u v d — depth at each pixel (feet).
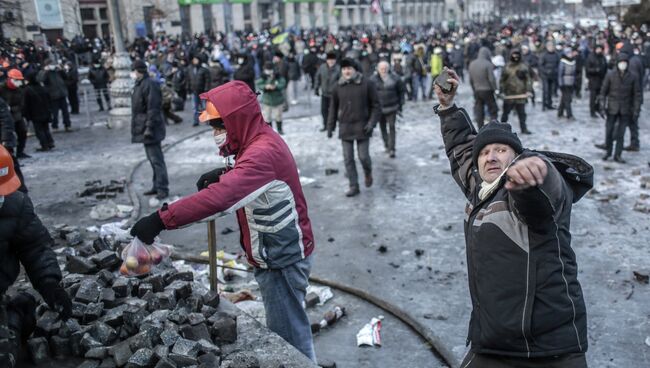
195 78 49.06
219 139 10.69
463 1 292.61
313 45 83.82
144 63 27.63
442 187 29.04
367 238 22.45
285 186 10.52
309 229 11.34
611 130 32.09
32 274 10.28
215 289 12.60
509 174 6.61
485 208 7.97
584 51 63.67
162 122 28.25
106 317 11.18
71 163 37.45
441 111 9.87
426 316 16.10
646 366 13.42
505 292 7.64
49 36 120.37
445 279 18.52
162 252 10.30
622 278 17.95
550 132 41.01
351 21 237.66
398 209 25.82
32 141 45.80
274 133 10.75
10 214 9.66
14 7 107.76
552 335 7.59
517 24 253.85
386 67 34.50
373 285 18.29
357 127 27.45
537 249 7.49
